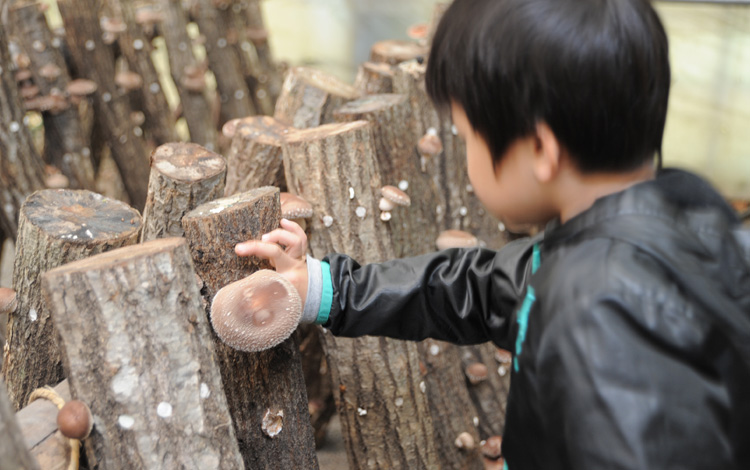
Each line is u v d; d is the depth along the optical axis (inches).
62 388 54.6
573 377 30.9
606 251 33.1
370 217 82.7
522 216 39.9
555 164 34.8
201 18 184.1
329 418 116.3
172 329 47.5
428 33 137.8
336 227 80.7
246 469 61.6
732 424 30.9
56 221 63.0
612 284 31.5
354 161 80.3
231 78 194.4
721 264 34.1
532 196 38.0
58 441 48.7
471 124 37.6
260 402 60.5
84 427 45.1
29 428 49.3
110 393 45.9
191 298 49.2
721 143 168.9
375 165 83.9
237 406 59.3
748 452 31.4
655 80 33.4
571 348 31.4
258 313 50.8
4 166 120.8
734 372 31.2
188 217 55.5
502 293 49.9
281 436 62.7
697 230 35.2
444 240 102.8
